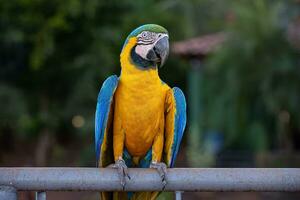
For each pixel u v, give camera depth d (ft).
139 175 10.07
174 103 13.94
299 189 9.83
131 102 13.38
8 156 54.34
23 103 50.08
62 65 50.14
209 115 48.34
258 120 47.57
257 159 43.86
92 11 47.09
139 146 13.91
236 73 45.24
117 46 49.21
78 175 9.66
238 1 49.11
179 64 57.47
